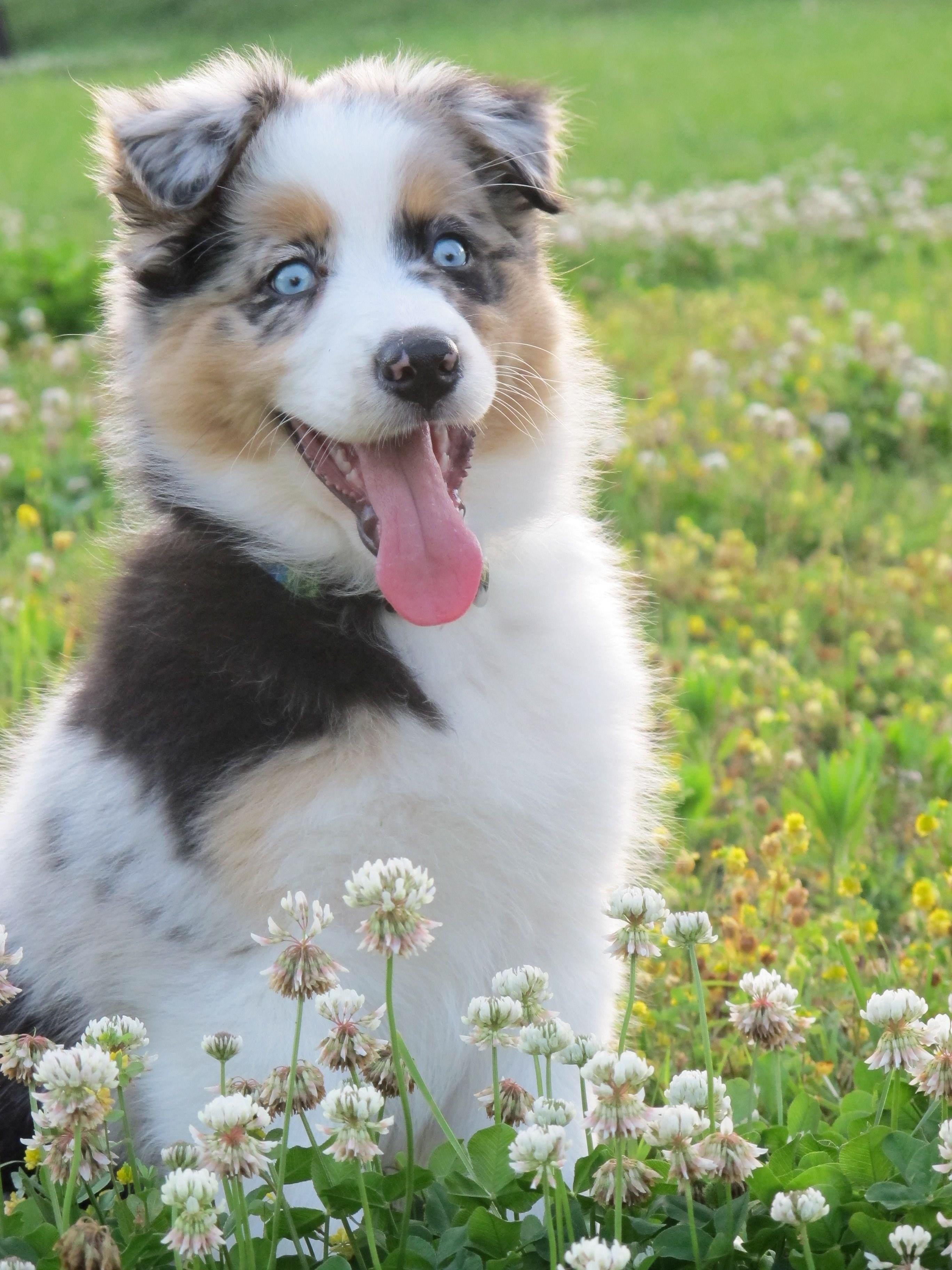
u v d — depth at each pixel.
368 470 4.03
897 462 10.05
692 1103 3.10
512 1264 3.06
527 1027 3.09
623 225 16.75
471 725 3.89
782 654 7.75
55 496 8.98
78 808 3.93
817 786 5.75
